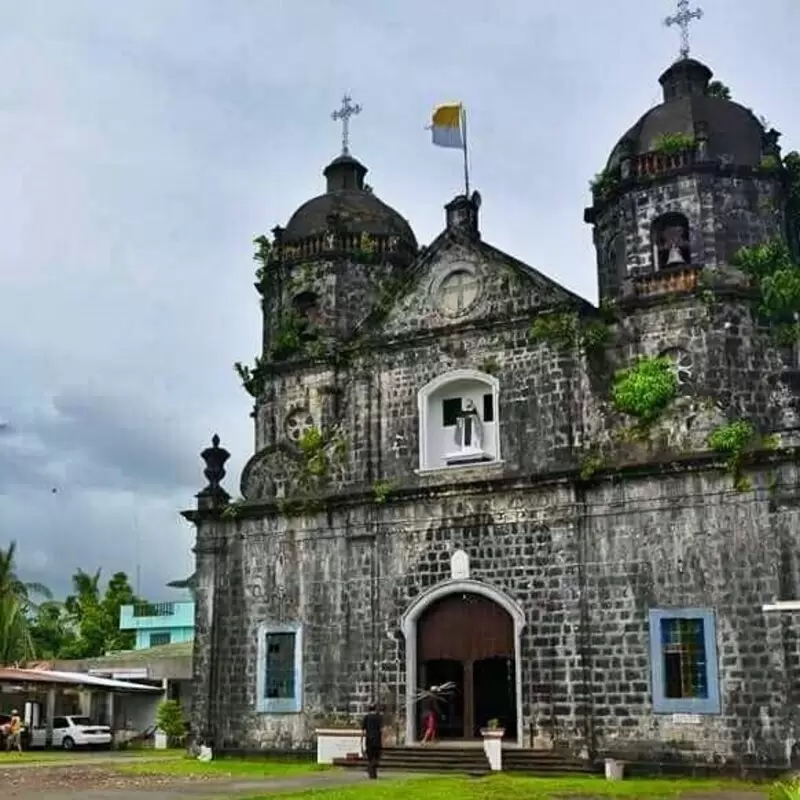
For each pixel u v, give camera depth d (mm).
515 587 26203
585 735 24562
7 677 37062
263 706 28703
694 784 22078
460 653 27062
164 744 41344
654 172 28250
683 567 24375
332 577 28688
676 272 27188
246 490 30578
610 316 27516
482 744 25734
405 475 28641
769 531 23625
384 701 27344
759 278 26828
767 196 27953
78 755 35375
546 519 26141
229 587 30000
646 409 25703
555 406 26953
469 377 28297
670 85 31031
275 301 34344
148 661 46281
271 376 33344
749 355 26484
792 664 22828
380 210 35094
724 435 24297
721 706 23344
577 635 25188
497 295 28469
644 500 25109
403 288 29859
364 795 19141
